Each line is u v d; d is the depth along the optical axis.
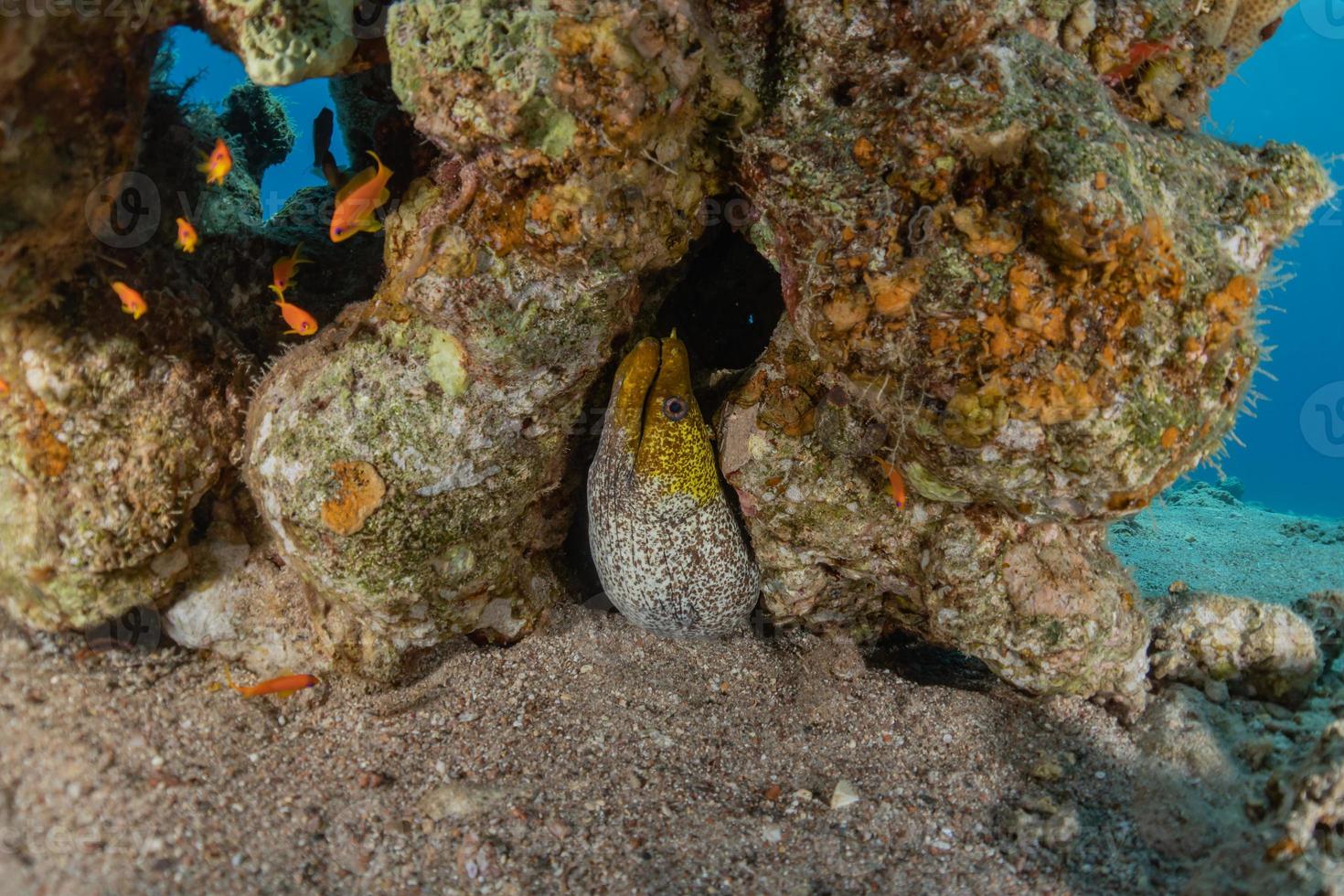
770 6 2.79
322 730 3.22
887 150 2.55
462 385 2.93
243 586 3.34
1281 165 2.84
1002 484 2.63
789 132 2.77
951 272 2.38
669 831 2.89
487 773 3.09
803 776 3.19
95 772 2.72
